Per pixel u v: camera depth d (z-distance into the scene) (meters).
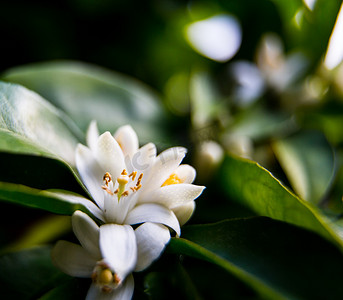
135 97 0.33
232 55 0.39
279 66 0.36
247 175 0.26
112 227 0.24
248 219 0.25
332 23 0.34
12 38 0.35
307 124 0.34
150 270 0.25
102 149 0.25
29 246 0.30
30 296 0.26
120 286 0.24
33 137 0.26
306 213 0.24
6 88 0.26
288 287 0.23
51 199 0.23
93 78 0.32
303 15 0.36
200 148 0.30
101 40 0.38
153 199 0.25
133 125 0.32
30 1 0.36
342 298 0.23
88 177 0.25
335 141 0.35
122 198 0.24
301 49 0.36
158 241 0.24
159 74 0.40
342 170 0.33
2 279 0.27
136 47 0.38
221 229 0.25
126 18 0.38
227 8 0.38
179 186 0.25
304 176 0.31
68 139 0.28
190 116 0.33
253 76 0.35
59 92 0.31
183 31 0.39
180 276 0.25
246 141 0.33
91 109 0.31
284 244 0.24
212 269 0.29
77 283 0.24
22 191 0.23
